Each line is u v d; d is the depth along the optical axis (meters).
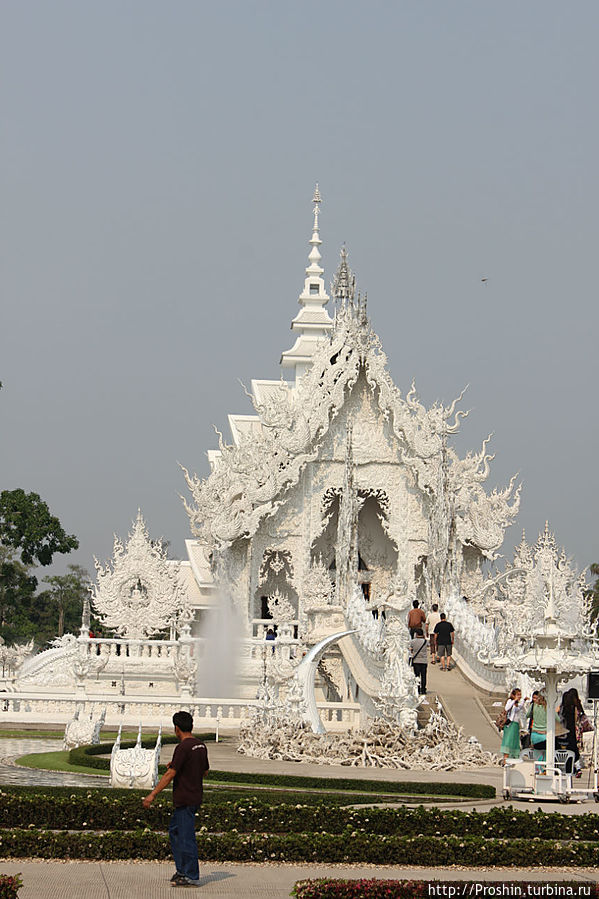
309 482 64.00
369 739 32.78
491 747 35.22
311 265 78.69
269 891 16.20
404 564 63.88
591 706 43.59
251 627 61.31
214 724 43.19
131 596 58.91
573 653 26.20
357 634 42.22
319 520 63.84
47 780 27.83
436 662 45.59
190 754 16.86
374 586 66.31
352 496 61.25
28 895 15.59
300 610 62.75
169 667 54.03
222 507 61.78
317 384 63.66
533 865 18.36
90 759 31.28
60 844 18.05
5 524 91.44
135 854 18.11
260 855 18.23
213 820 20.47
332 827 20.55
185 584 62.88
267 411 63.28
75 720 36.91
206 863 18.03
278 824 20.50
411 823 20.50
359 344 63.88
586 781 29.36
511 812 20.92
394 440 64.38
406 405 63.66
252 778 28.02
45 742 38.88
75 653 50.44
